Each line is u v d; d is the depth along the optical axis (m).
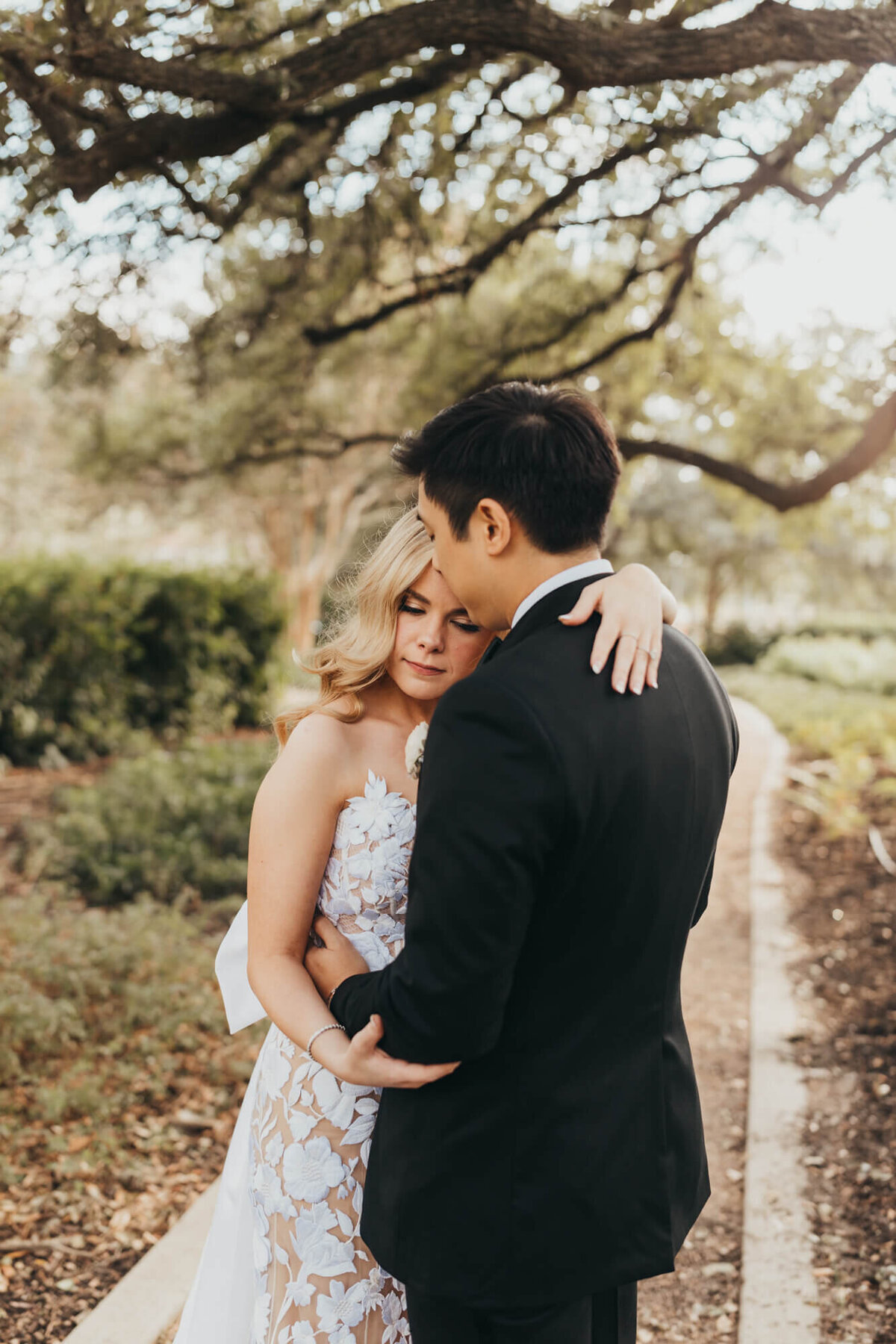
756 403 8.54
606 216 5.69
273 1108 1.83
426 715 1.91
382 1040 1.43
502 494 1.40
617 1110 1.43
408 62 4.19
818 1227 2.99
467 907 1.26
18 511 26.25
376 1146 1.56
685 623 45.09
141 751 9.79
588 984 1.39
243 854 6.52
